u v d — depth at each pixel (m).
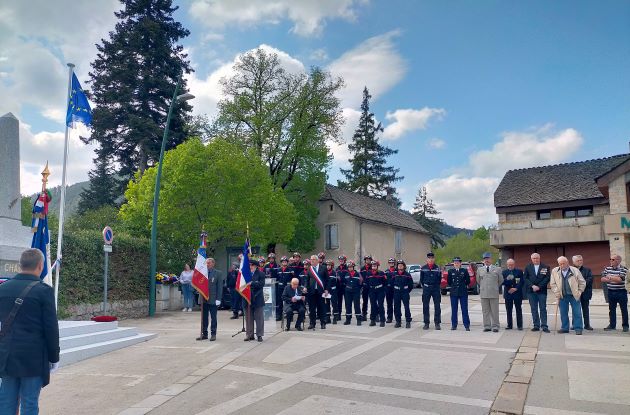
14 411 4.85
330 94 36.47
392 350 10.37
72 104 12.37
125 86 37.72
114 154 39.25
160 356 10.30
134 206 24.06
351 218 38.97
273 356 9.93
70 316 15.67
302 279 14.23
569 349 10.12
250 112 35.34
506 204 34.62
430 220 64.81
